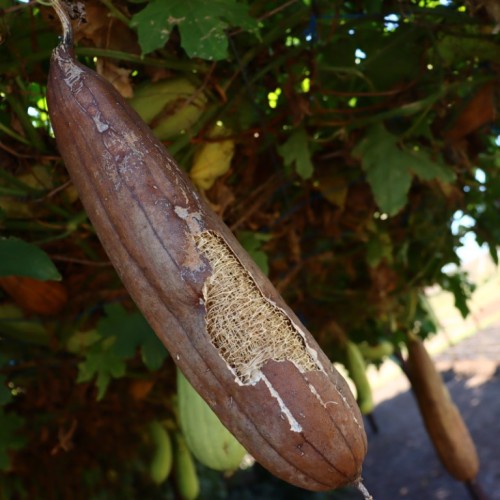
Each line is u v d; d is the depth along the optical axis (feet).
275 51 2.74
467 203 3.93
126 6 2.35
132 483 7.96
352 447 1.60
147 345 3.13
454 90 3.00
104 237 1.66
